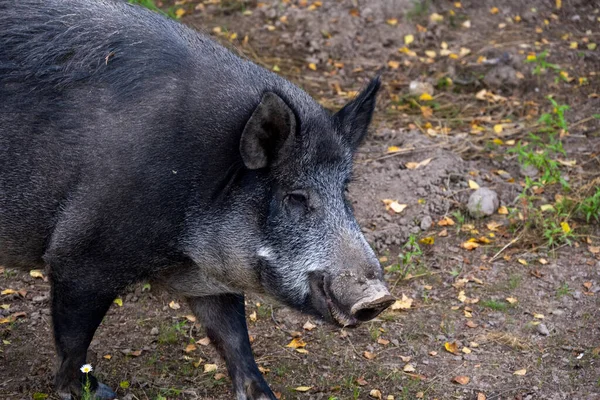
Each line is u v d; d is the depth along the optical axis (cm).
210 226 930
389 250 1358
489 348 1163
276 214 918
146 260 934
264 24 1919
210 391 1062
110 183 895
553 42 1916
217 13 1942
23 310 1189
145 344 1143
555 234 1385
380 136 1608
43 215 924
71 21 936
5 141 910
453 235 1398
